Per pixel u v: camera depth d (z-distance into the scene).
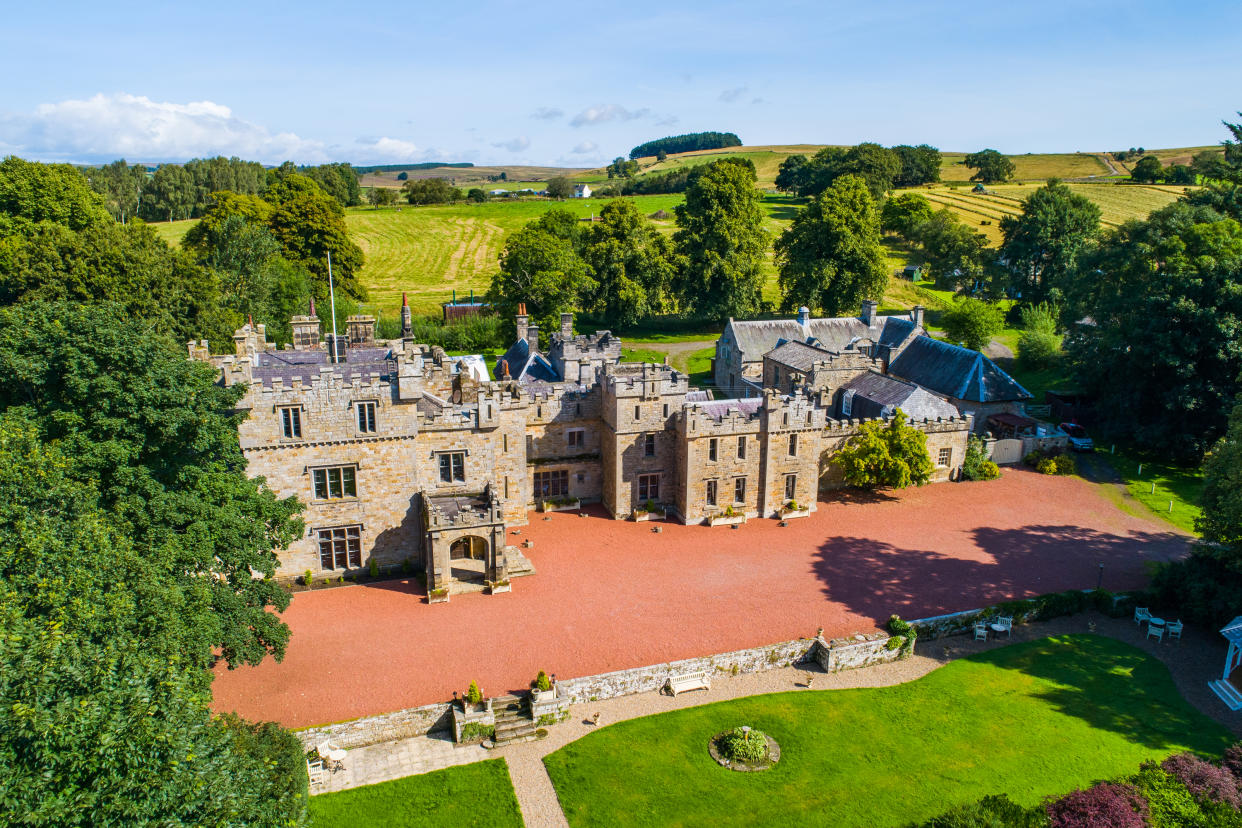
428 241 196.00
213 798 22.73
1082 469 80.12
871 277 127.06
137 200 197.12
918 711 43.72
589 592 54.53
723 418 64.56
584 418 67.94
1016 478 78.00
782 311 142.12
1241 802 36.09
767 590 55.38
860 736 41.62
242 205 127.88
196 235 122.75
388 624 50.16
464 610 52.00
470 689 41.59
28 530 28.31
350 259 136.12
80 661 23.19
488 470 59.38
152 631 28.50
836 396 84.94
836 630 50.38
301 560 55.12
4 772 19.94
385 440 54.56
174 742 22.38
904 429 69.88
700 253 130.62
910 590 55.81
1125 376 84.12
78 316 39.34
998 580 57.53
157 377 39.31
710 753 40.22
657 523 66.50
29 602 26.58
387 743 41.22
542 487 68.31
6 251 78.62
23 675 21.88
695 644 48.56
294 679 44.44
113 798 20.39
